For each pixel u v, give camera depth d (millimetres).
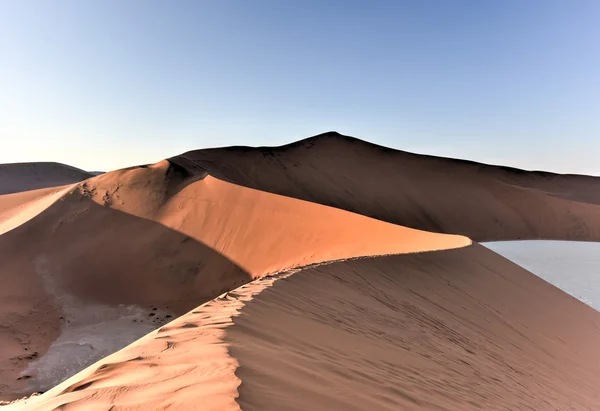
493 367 5871
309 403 2385
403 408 2893
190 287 17406
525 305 11070
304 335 4199
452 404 3482
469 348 6469
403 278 9688
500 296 11055
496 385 4969
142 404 2055
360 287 7941
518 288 12383
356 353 4152
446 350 5816
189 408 1965
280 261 17828
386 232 17969
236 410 1910
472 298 10023
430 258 12141
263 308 4781
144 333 13797
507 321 9227
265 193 22922
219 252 19156
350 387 2961
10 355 11164
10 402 8680
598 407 5895
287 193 42594
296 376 2816
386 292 8203
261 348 3291
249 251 18906
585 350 9234
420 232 18219
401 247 15375
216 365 2590
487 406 3885
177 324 3926
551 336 9344
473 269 12602
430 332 6543
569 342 9422
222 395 2094
